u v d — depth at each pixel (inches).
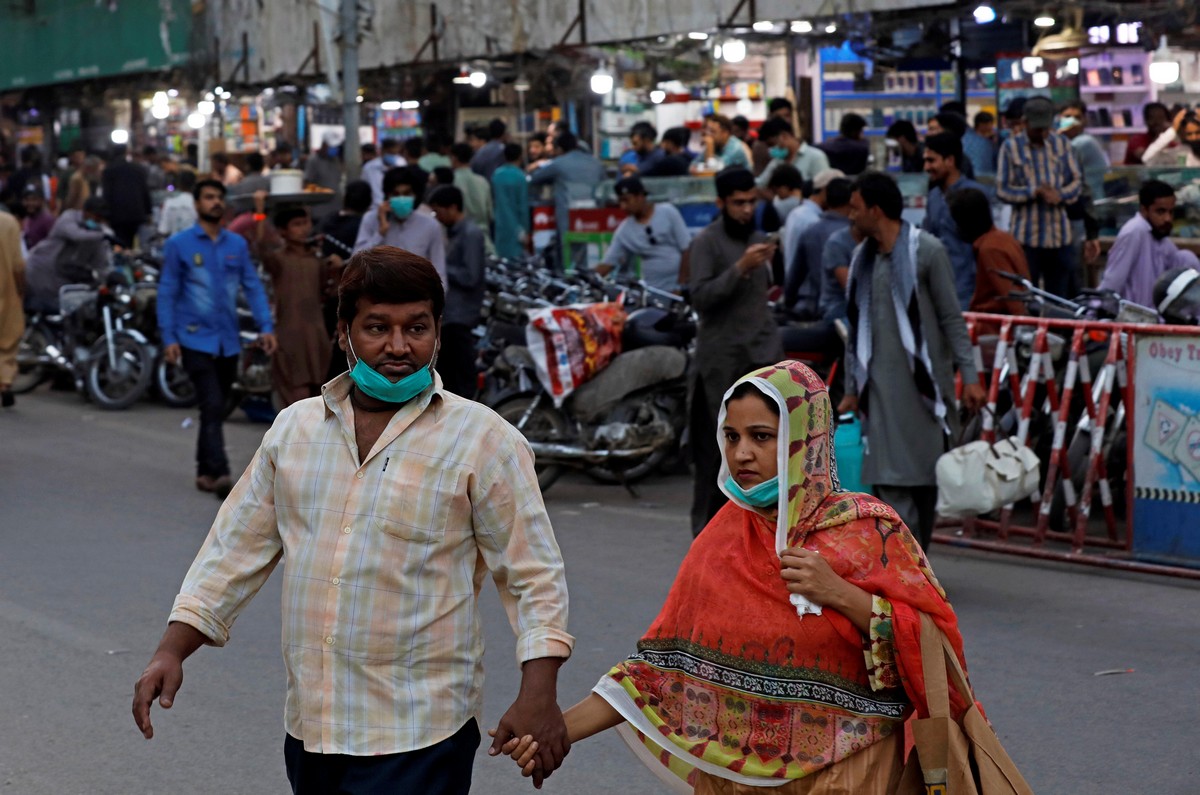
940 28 599.2
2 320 503.8
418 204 451.8
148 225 770.8
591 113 789.9
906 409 269.0
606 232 571.5
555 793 189.2
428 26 605.9
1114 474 328.5
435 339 122.4
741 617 124.8
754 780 124.0
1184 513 289.3
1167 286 307.9
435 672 121.0
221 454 389.7
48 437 484.1
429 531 120.0
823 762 122.7
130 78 815.1
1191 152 559.2
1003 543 313.3
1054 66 564.1
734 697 125.4
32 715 219.9
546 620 122.1
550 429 385.1
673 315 393.4
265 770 197.8
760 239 300.8
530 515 123.5
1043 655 240.4
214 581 124.1
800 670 123.0
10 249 501.0
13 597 287.1
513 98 799.1
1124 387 311.9
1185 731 204.7
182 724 215.2
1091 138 531.5
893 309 269.0
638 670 129.4
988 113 567.2
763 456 123.3
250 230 558.3
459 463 120.9
